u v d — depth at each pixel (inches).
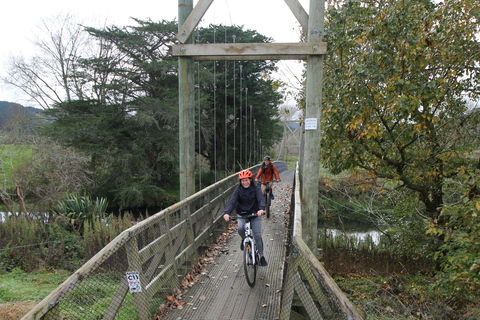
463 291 273.9
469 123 367.2
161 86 1049.5
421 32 301.4
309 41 195.8
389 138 367.9
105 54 1055.0
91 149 885.2
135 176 1027.3
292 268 115.3
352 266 485.1
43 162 598.5
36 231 387.5
